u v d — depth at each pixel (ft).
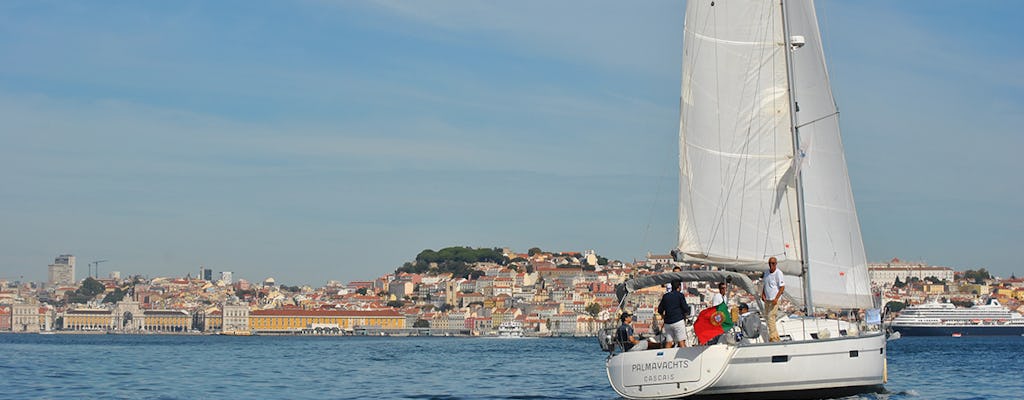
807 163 141.59
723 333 124.98
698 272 127.13
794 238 138.72
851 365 135.03
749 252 138.41
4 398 175.63
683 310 126.00
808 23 141.59
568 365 341.41
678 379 124.77
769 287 129.90
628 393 128.16
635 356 127.13
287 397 181.78
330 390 201.16
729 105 138.82
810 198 142.41
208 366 320.29
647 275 129.80
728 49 138.72
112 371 277.85
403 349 623.36
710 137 139.03
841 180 143.64
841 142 144.15
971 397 168.96
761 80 138.62
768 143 138.82
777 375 127.54
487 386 211.61
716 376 123.54
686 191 139.95
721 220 138.82
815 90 142.10
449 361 388.78
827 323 140.46
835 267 143.02
